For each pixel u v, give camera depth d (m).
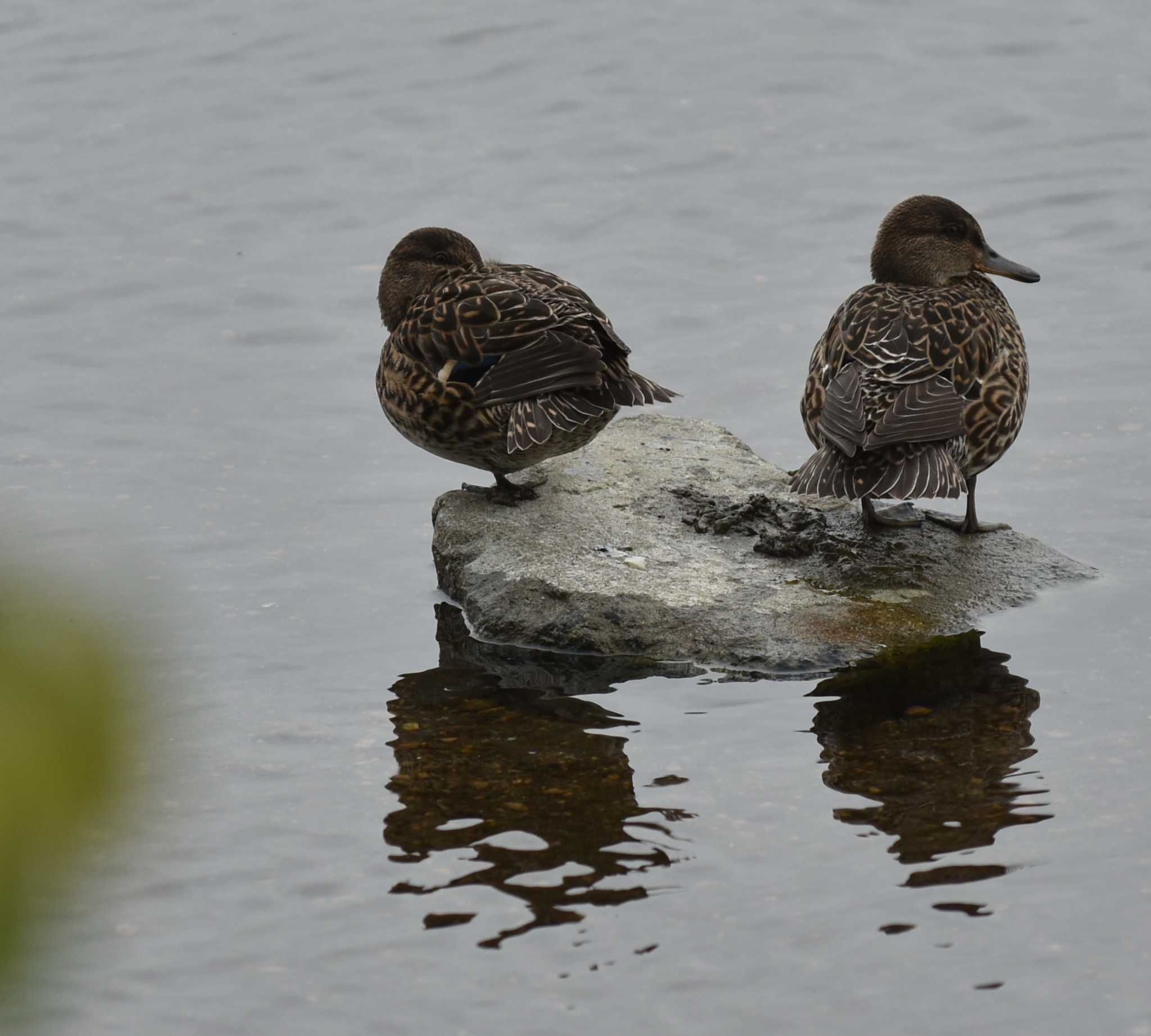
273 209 20.25
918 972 7.08
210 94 23.67
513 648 11.05
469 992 7.09
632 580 11.36
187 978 7.24
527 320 11.67
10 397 15.87
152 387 16.14
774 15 25.66
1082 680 10.01
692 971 7.19
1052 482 13.34
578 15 25.98
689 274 18.31
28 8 27.03
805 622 10.86
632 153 21.39
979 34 24.62
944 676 10.20
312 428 15.33
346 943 7.50
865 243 18.83
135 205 20.45
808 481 10.82
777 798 8.76
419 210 20.05
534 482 12.99
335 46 25.19
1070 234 18.58
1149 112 21.72
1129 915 7.40
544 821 8.61
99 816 2.34
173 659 10.84
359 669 10.73
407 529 13.24
